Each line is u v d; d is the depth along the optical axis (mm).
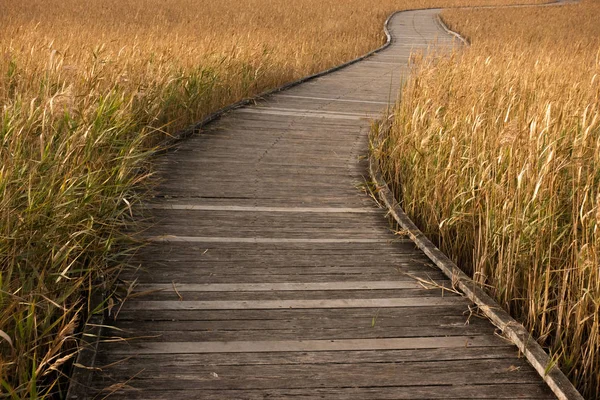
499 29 24859
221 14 24156
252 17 23422
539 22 28797
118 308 3645
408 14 34031
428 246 4656
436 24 29062
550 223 4062
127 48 9242
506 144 4703
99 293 3654
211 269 4230
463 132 5660
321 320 3633
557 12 35500
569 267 3818
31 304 2857
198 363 3145
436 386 3037
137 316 3576
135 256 4355
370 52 17641
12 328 3020
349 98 10703
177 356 3199
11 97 6184
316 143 7672
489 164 4879
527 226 4031
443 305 3871
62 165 4156
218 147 7270
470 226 4691
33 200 3607
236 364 3150
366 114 9344
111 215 4340
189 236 4770
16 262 3281
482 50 11344
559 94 7008
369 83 12352
